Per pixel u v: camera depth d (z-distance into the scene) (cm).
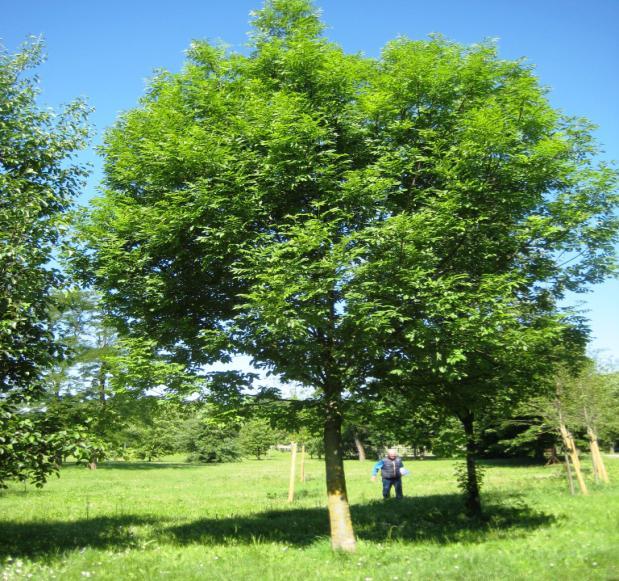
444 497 1609
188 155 848
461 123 903
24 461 769
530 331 830
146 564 745
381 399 926
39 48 995
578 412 1928
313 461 5525
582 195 926
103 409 933
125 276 900
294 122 869
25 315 821
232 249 852
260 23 1061
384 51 995
